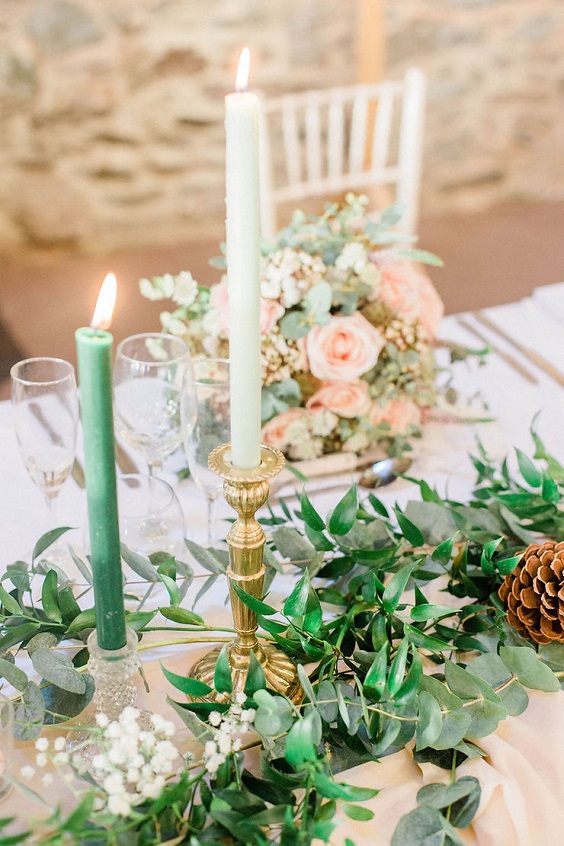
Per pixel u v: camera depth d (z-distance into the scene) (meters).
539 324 1.53
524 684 0.78
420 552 0.93
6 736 0.67
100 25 3.10
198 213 3.58
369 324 1.13
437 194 3.94
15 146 3.22
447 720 0.72
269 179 2.07
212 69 3.31
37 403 0.94
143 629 0.81
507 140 3.91
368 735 0.76
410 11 3.48
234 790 0.66
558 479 0.98
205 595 0.96
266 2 3.23
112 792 0.61
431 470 1.19
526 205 4.06
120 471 1.19
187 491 1.16
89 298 3.15
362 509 0.92
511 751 0.74
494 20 3.59
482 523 0.95
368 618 0.83
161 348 1.12
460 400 1.33
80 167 3.34
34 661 0.75
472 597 0.91
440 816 0.67
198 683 0.71
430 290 1.21
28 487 1.17
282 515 1.09
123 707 0.74
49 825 0.63
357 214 1.20
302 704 0.76
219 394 0.93
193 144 3.43
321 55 3.41
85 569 0.82
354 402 1.15
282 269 1.11
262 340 1.11
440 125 3.78
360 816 0.66
